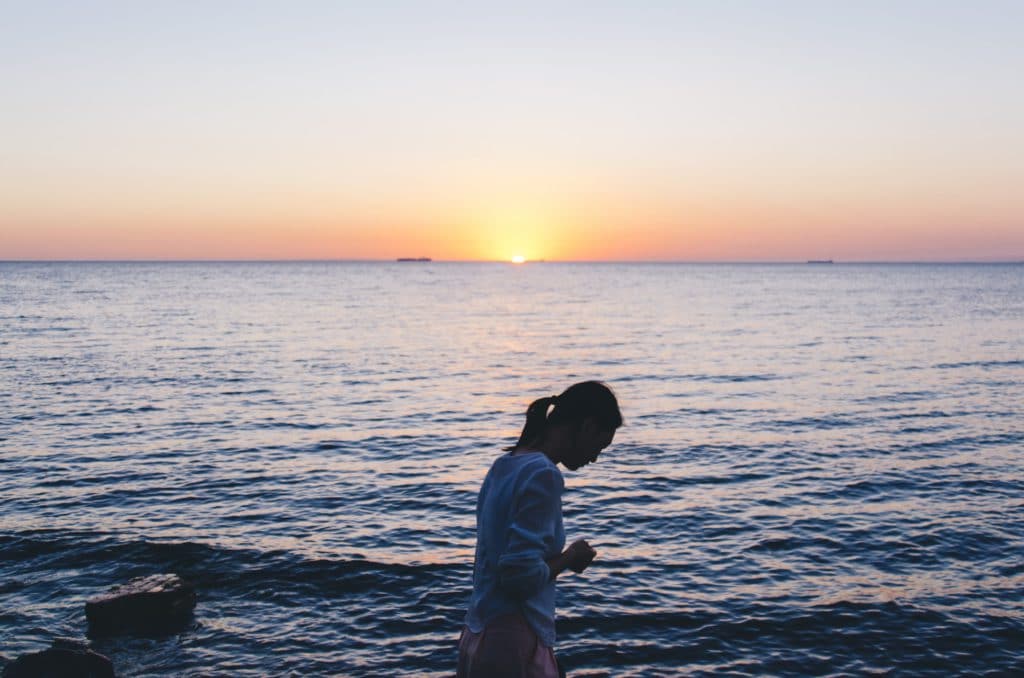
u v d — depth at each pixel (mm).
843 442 20297
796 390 29734
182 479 16312
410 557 11602
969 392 28969
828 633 9086
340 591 10328
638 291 148375
